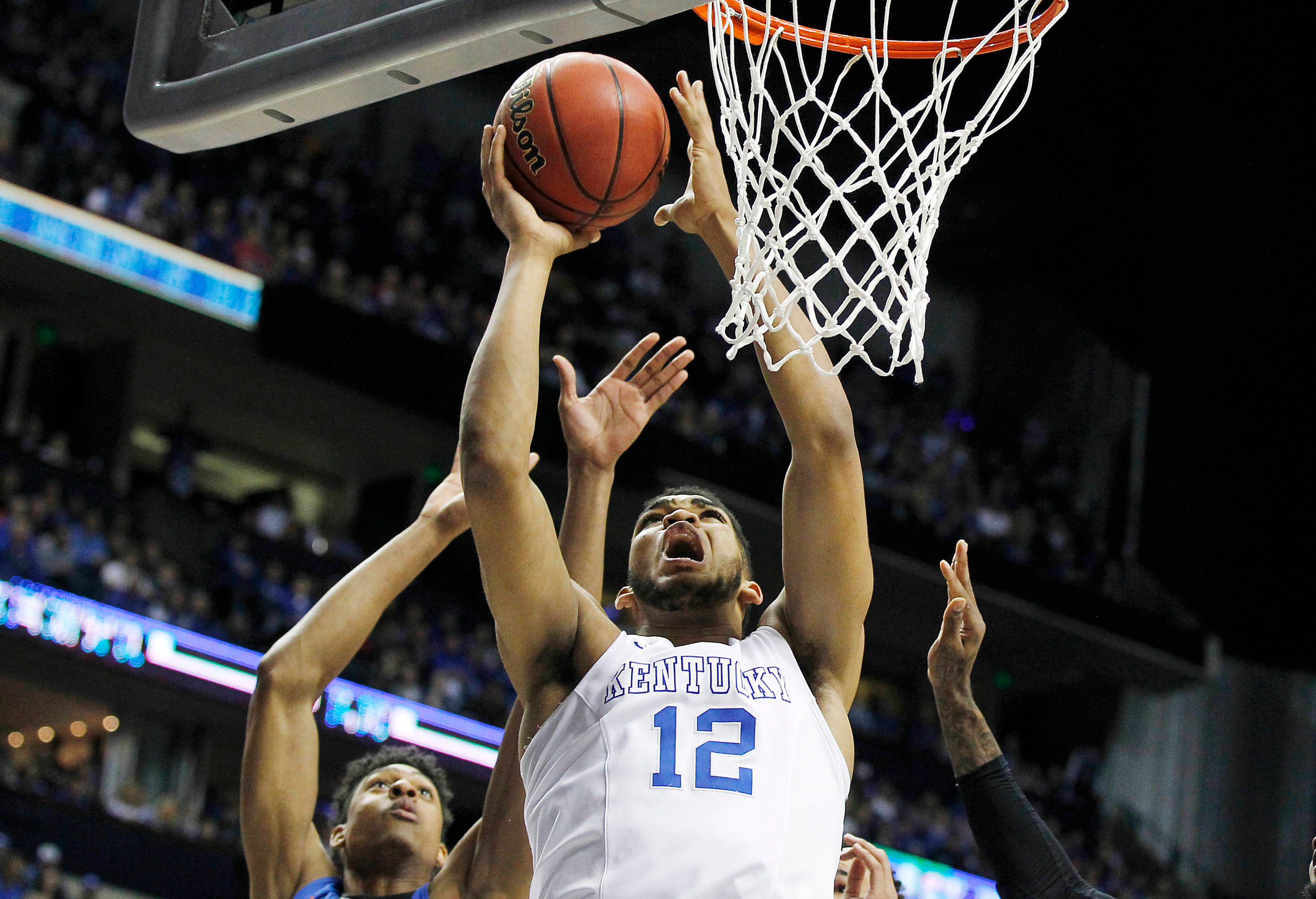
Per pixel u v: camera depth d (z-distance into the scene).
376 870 2.89
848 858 2.78
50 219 12.56
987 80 11.50
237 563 12.55
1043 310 17.39
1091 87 14.27
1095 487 16.75
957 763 2.43
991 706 16.83
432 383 14.24
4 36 12.84
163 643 11.30
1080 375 17.02
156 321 13.28
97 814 10.23
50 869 9.66
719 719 2.10
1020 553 15.79
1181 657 15.88
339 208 14.59
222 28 3.11
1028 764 17.00
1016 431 17.28
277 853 2.77
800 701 2.17
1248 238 15.28
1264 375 15.66
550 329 14.56
